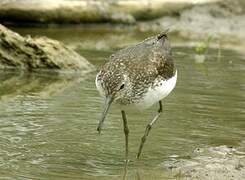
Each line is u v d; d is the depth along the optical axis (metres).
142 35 22.58
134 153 11.12
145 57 10.75
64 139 11.57
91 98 14.34
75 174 9.99
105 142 11.56
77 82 16.12
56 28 23.28
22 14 22.70
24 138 11.48
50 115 12.88
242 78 16.56
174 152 11.22
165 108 13.67
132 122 12.69
